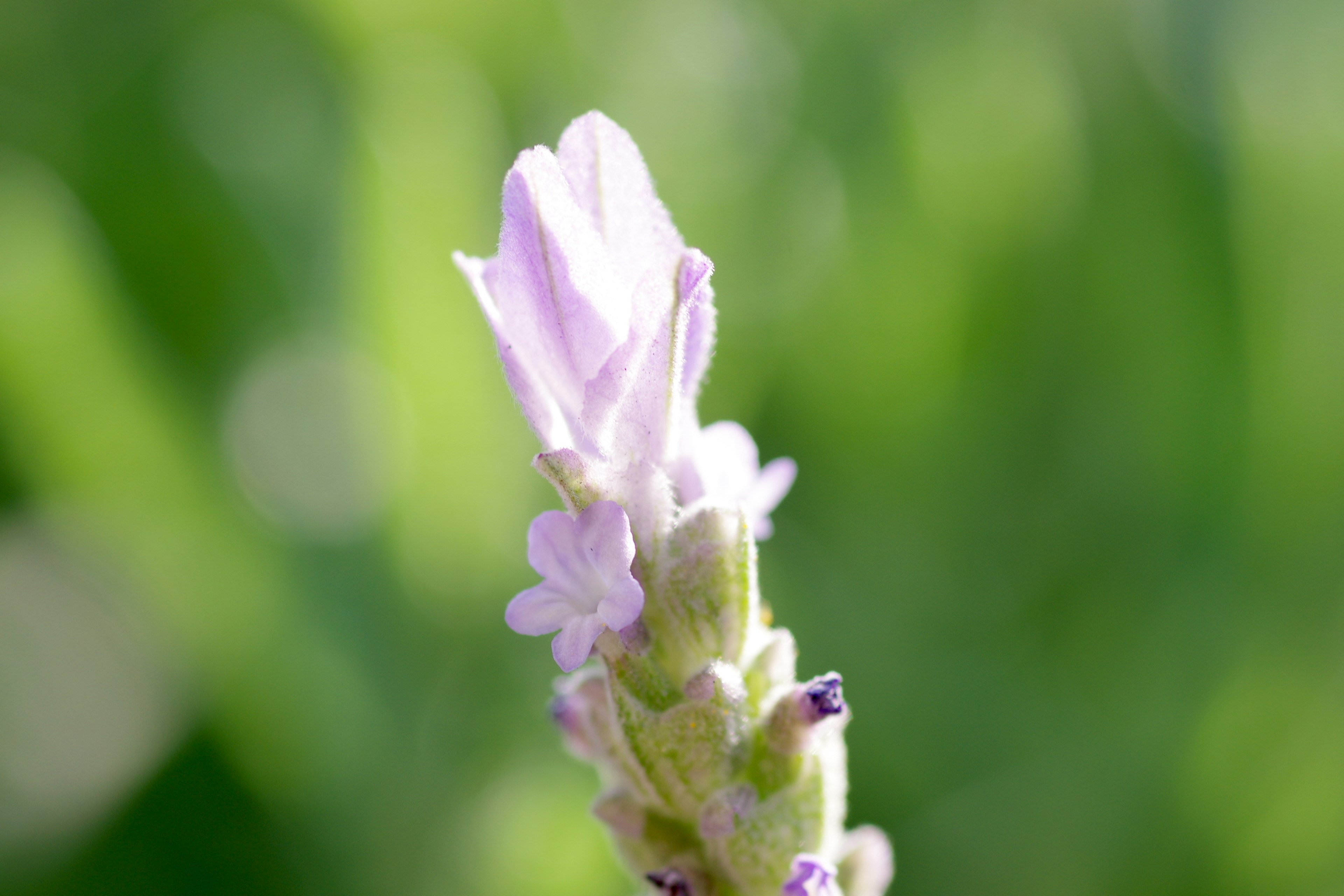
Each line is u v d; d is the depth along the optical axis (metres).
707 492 0.18
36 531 0.28
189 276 0.29
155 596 0.27
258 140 0.30
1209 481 0.29
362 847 0.25
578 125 0.18
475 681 0.27
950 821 0.26
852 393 0.32
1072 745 0.27
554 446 0.18
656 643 0.18
